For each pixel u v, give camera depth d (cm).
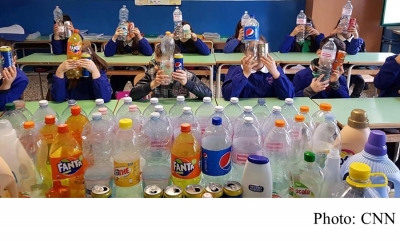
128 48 430
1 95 206
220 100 233
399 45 585
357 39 422
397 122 193
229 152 123
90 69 226
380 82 255
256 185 104
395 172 101
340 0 580
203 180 123
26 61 376
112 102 227
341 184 104
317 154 131
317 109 213
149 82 235
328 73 252
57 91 224
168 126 145
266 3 610
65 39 420
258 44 228
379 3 592
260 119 167
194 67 409
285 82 229
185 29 430
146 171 126
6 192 102
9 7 597
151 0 602
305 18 441
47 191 114
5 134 111
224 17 616
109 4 603
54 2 599
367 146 104
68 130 114
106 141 134
